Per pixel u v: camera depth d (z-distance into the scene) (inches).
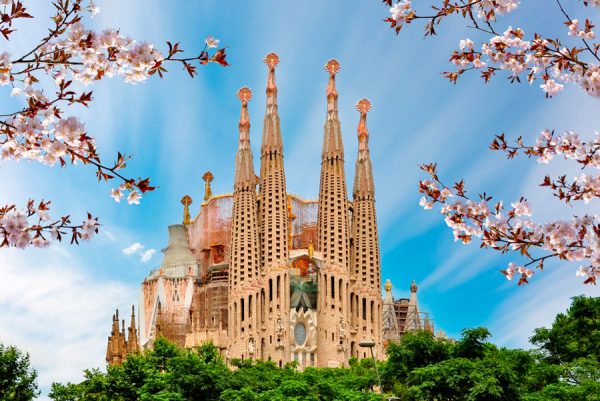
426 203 1073.5
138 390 3506.4
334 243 7701.8
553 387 3228.3
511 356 3570.4
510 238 1013.2
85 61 832.3
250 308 7416.3
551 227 989.2
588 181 981.2
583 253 979.3
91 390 3641.7
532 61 992.9
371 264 7839.6
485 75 1046.4
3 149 843.4
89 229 917.2
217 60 871.7
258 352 7288.4
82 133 837.2
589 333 4279.0
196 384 3307.1
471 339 3248.0
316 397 3403.1
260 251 7642.7
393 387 3528.5
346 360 7440.9
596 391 3137.3
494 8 963.3
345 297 7578.7
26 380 3376.0
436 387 2942.9
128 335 7396.7
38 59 829.2
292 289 7824.8
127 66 844.0
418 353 3307.1
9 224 879.1
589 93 952.3
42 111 832.3
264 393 3415.4
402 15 976.3
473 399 2790.4
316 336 7534.5
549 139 1010.7
